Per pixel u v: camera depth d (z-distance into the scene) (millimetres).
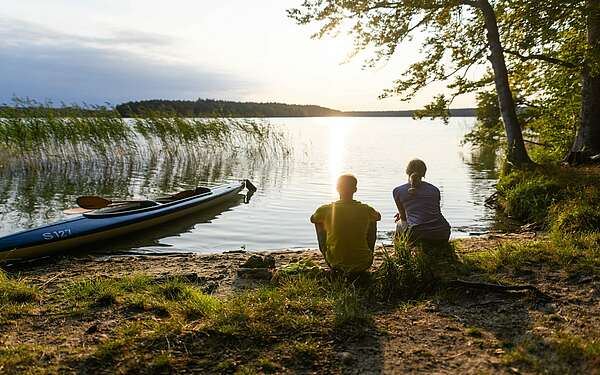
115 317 4230
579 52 12539
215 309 4273
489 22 12766
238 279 5699
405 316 4289
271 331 3846
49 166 19328
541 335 3787
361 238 5270
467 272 5344
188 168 20766
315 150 34094
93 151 20344
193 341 3688
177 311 4305
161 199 12156
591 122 13273
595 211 8031
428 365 3418
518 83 15539
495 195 13016
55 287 5297
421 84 14000
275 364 3402
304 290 4836
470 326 4047
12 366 3291
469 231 9773
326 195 14633
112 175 18281
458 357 3527
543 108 15867
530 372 3277
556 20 12508
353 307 4293
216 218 11258
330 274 5223
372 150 34562
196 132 22328
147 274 5906
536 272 5277
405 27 13391
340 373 3318
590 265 5293
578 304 4402
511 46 13703
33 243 7695
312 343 3686
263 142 24719
